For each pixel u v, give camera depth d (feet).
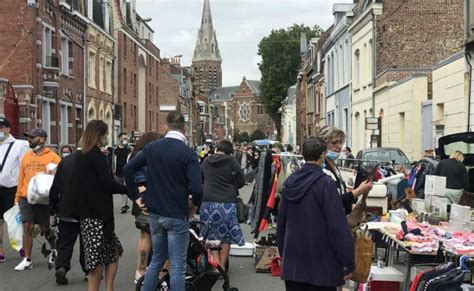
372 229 24.94
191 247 22.84
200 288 22.81
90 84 118.21
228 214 28.55
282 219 16.83
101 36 126.31
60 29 98.17
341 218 15.76
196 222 25.08
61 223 27.66
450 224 24.91
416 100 73.46
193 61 535.19
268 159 33.32
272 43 247.29
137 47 168.86
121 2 160.76
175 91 226.17
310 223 16.01
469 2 58.39
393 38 92.48
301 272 15.94
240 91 486.79
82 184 23.20
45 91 92.02
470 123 56.65
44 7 90.38
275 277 29.84
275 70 246.27
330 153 20.67
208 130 366.02
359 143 105.50
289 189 16.49
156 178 20.86
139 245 27.32
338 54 125.39
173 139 21.06
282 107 254.47
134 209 27.25
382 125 88.38
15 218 31.48
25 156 31.50
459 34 91.66
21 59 85.56
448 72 62.64
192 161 20.74
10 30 85.56
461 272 18.67
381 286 22.58
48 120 93.30
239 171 28.86
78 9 108.78
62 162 26.50
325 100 145.48
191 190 20.58
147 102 185.78
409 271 21.67
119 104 143.54
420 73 77.87
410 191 34.04
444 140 42.93
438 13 91.91
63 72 102.17
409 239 22.22
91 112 119.96
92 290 23.32
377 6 92.27
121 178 55.67
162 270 22.91
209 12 533.96
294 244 16.17
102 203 23.22
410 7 92.17
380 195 29.30
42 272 30.48
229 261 34.01
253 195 38.29
